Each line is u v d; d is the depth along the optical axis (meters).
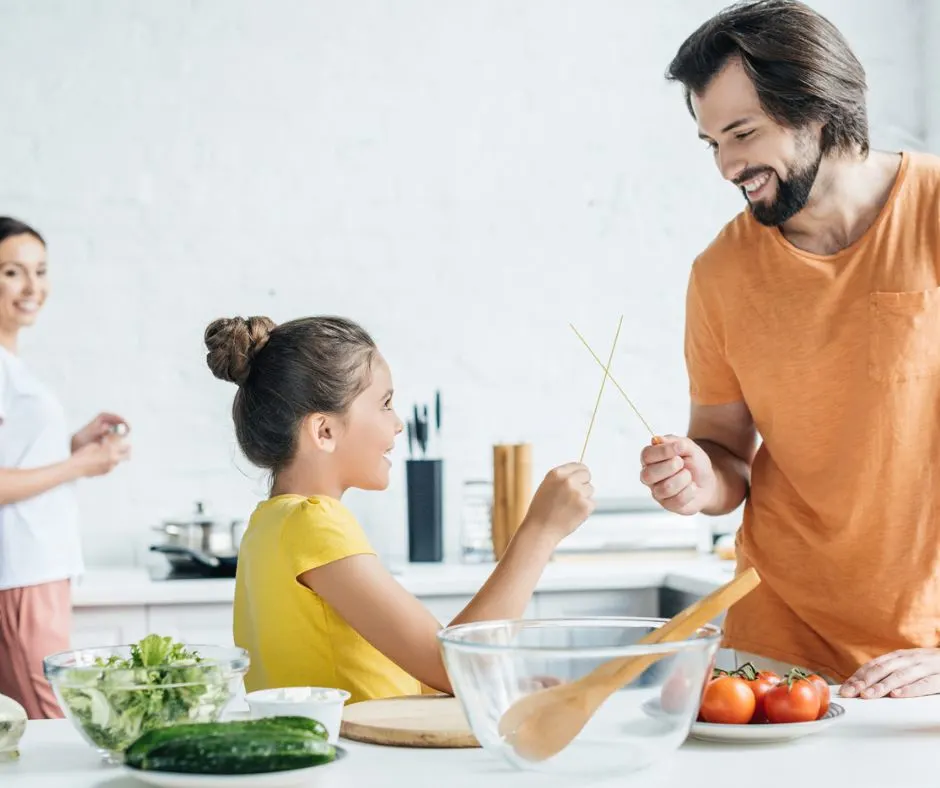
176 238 3.30
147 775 0.98
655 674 1.00
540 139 3.46
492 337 3.43
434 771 1.07
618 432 3.46
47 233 3.25
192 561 3.00
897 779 1.03
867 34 3.51
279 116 3.34
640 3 3.50
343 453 1.64
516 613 1.41
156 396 3.29
